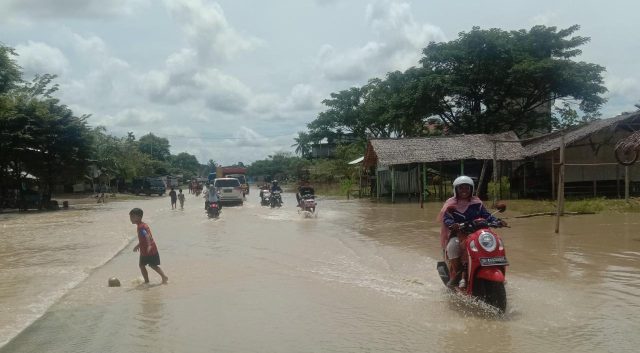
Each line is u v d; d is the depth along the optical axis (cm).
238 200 2970
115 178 6009
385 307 648
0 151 3191
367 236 1379
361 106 5394
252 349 507
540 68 3109
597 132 2523
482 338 516
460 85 3381
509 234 1278
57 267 1039
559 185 1570
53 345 538
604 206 1905
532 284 733
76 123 3391
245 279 852
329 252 1113
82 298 750
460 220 671
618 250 1002
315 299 700
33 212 3022
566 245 1079
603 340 496
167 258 1104
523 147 2938
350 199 3609
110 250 1279
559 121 3684
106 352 511
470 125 3588
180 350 510
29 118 3200
